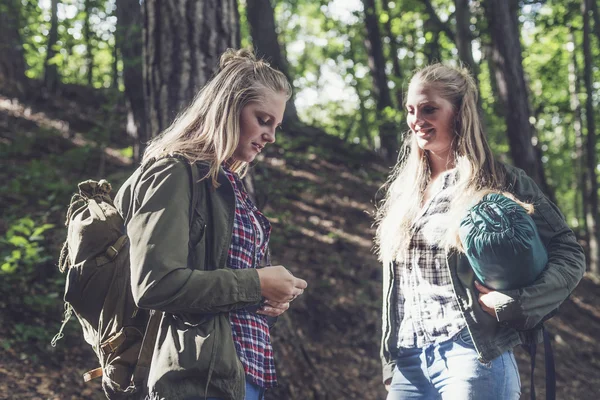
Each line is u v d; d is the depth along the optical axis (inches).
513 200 95.6
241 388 77.1
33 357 195.6
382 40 615.8
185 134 84.3
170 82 178.9
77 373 195.8
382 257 108.3
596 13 539.8
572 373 307.0
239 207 84.7
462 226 93.2
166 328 77.6
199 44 179.6
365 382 241.4
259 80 83.6
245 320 82.8
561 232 98.5
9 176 318.3
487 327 95.3
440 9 622.8
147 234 75.4
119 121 419.8
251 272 79.4
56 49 416.2
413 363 101.7
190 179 79.7
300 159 437.4
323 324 265.7
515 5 461.1
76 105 456.8
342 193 406.6
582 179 550.3
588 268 500.7
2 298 212.5
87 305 80.7
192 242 79.0
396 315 105.5
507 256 89.8
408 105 106.3
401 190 110.3
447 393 96.6
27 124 399.9
